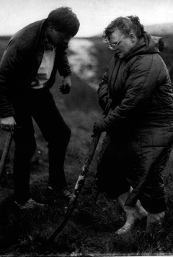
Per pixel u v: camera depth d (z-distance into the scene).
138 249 2.64
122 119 2.64
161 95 2.66
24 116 3.27
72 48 7.88
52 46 3.13
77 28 2.96
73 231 2.98
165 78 2.66
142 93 2.55
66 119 6.51
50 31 2.96
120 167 2.88
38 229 3.01
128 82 2.60
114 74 2.74
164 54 7.26
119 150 2.84
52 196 3.61
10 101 3.03
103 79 3.07
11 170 4.44
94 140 2.84
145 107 2.67
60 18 2.87
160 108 2.69
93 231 3.03
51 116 3.44
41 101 3.36
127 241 2.74
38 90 3.29
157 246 2.67
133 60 2.59
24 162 3.34
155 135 2.69
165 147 2.71
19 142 3.33
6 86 2.98
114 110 2.68
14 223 3.08
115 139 2.85
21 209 3.36
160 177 2.78
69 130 3.55
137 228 2.98
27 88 3.14
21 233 2.94
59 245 2.68
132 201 2.73
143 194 2.78
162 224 2.85
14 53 2.93
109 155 2.88
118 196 3.04
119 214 3.31
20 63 2.96
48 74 3.23
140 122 2.72
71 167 4.83
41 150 5.27
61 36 2.94
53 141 3.52
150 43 2.59
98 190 3.04
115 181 2.97
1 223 3.12
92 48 7.98
